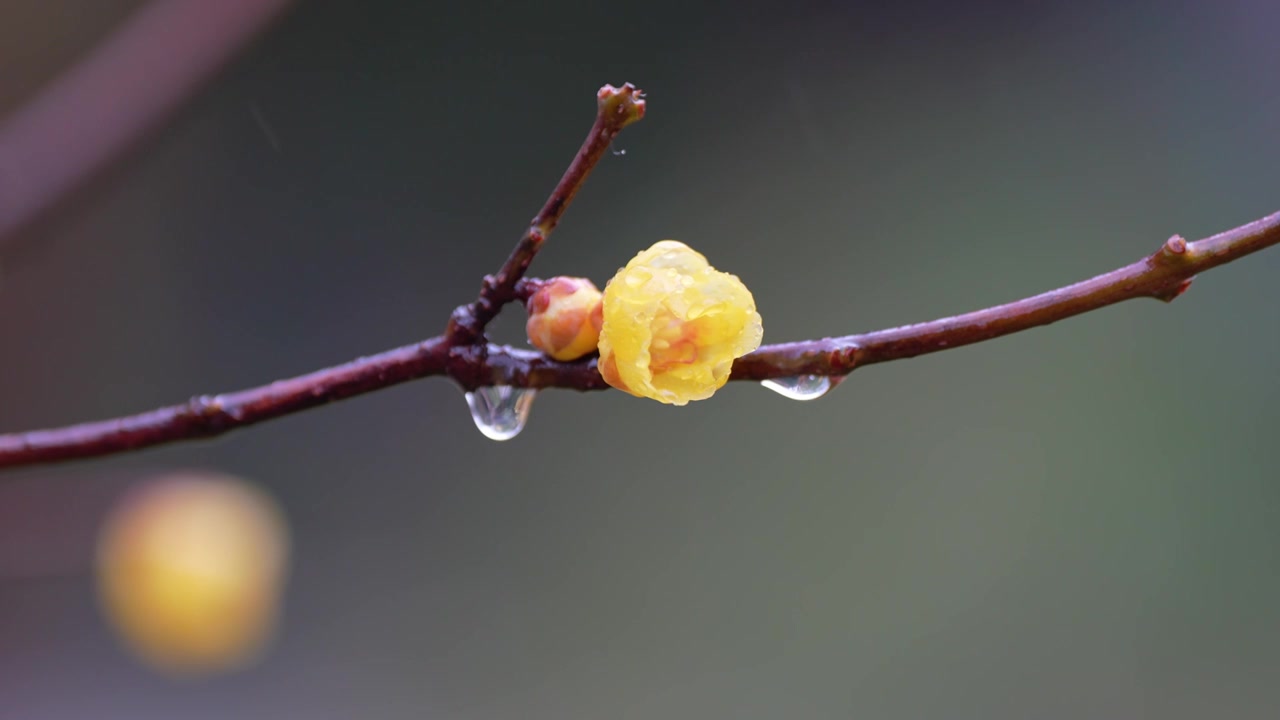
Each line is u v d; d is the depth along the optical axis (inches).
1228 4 38.3
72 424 36.1
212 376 38.0
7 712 31.1
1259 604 31.7
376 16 39.7
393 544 36.5
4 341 35.4
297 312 39.1
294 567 35.5
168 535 21.7
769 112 39.9
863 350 16.2
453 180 40.3
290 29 37.9
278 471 36.4
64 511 21.3
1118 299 16.1
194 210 38.3
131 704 32.1
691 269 16.0
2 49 28.6
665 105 40.4
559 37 41.0
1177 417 34.1
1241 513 32.5
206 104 19.7
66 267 36.3
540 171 40.2
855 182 38.8
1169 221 36.8
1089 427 34.4
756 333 16.0
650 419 36.9
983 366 35.8
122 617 21.8
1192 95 37.9
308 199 39.6
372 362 16.5
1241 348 34.3
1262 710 30.5
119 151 18.8
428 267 39.7
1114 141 38.0
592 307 16.4
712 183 39.4
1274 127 36.7
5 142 18.7
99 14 28.5
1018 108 38.9
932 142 38.9
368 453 37.2
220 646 22.4
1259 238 16.0
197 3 19.0
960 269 37.3
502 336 35.3
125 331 37.1
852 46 40.1
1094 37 39.1
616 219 39.6
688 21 41.0
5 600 31.9
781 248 38.4
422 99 40.3
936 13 40.0
